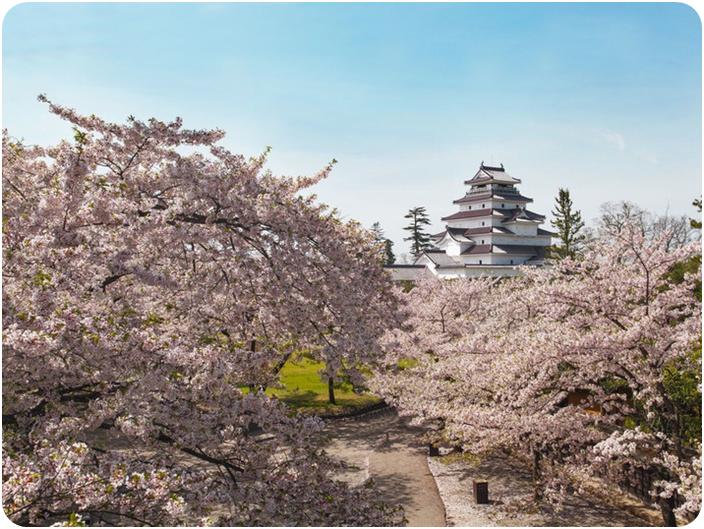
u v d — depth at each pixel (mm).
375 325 9328
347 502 6930
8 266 5676
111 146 8562
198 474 5977
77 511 5020
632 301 10609
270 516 6418
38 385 6516
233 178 8297
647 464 10180
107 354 5484
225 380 6301
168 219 7652
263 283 8586
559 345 9156
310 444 7336
